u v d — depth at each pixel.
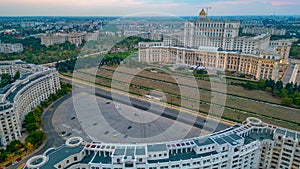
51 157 90.56
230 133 109.69
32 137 134.88
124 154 92.31
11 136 140.38
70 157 91.69
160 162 92.50
